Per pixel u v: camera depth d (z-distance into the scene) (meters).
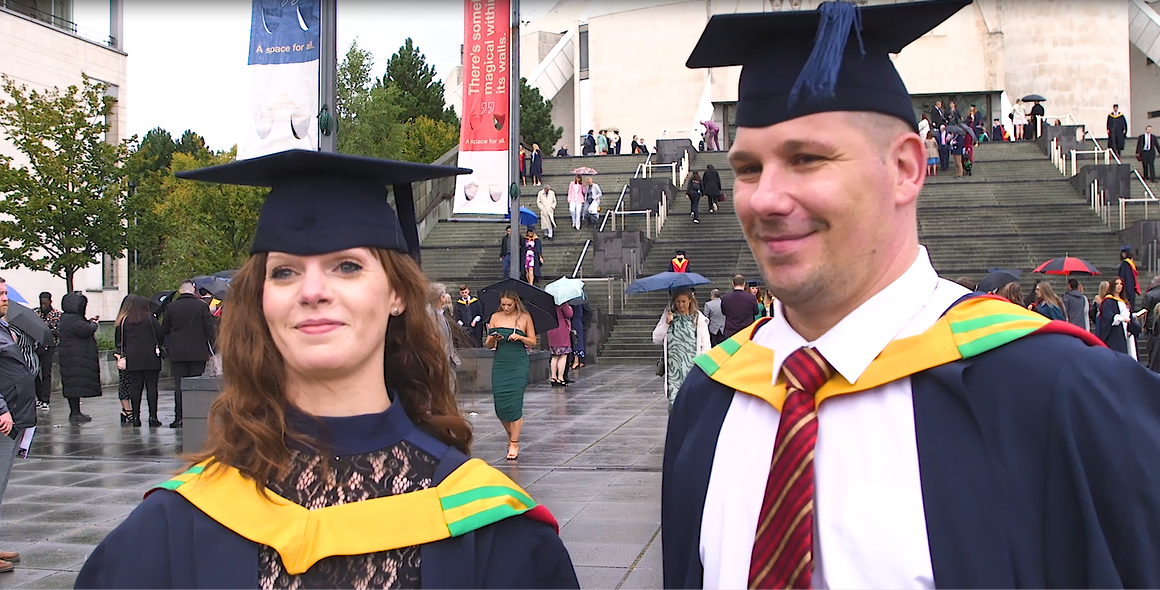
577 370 20.09
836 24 1.74
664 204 29.88
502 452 10.13
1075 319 14.66
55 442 11.72
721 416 2.05
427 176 2.12
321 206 2.03
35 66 27.06
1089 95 48.81
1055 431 1.66
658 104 54.53
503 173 16.47
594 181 35.25
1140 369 1.73
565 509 7.41
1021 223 27.47
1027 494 1.67
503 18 16.45
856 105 1.80
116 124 30.41
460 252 28.28
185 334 12.80
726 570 1.88
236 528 1.86
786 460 1.82
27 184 20.34
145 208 22.19
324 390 2.00
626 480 8.56
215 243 28.64
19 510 7.85
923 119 35.12
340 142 37.66
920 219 28.28
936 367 1.78
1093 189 28.22
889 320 1.85
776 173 1.84
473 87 16.44
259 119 9.41
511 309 9.73
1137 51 53.56
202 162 33.94
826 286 1.84
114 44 30.48
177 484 1.96
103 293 29.81
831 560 1.75
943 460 1.72
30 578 5.89
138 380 13.01
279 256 2.01
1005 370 1.73
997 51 47.59
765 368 1.99
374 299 2.02
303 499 1.92
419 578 1.87
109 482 9.09
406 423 2.06
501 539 1.98
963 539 1.67
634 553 6.12
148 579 1.85
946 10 1.79
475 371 15.61
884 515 1.72
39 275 27.48
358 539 1.87
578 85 58.91
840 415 1.83
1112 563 1.59
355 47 39.97
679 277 15.05
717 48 1.97
